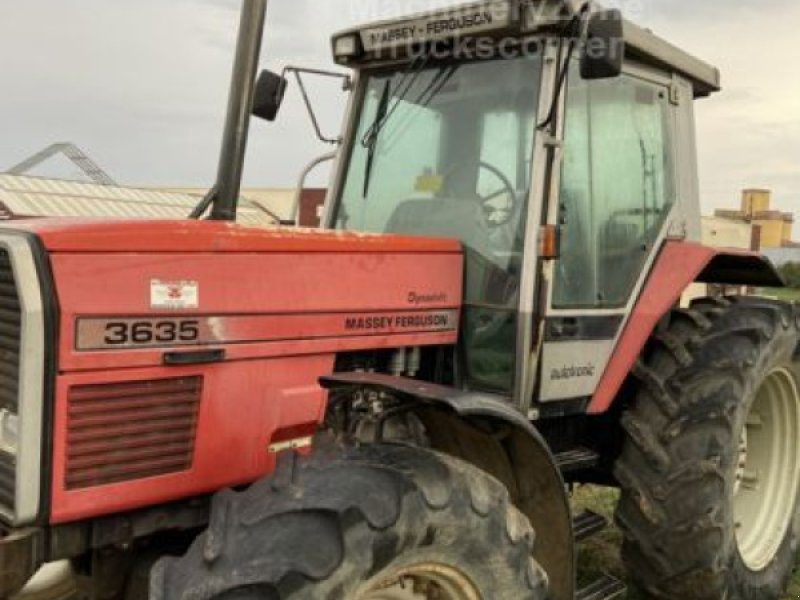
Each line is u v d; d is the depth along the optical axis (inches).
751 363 138.6
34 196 656.4
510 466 106.8
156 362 91.5
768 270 168.9
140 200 729.0
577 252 130.2
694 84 163.3
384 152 141.7
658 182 149.5
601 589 125.4
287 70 144.3
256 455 101.6
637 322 139.6
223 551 79.4
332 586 76.7
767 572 151.0
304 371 106.3
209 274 96.2
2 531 85.0
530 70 125.2
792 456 161.6
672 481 131.9
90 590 96.7
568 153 128.2
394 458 90.0
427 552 85.4
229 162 110.1
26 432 82.4
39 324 82.7
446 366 127.0
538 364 122.4
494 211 125.4
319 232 109.7
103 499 88.0
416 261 120.0
